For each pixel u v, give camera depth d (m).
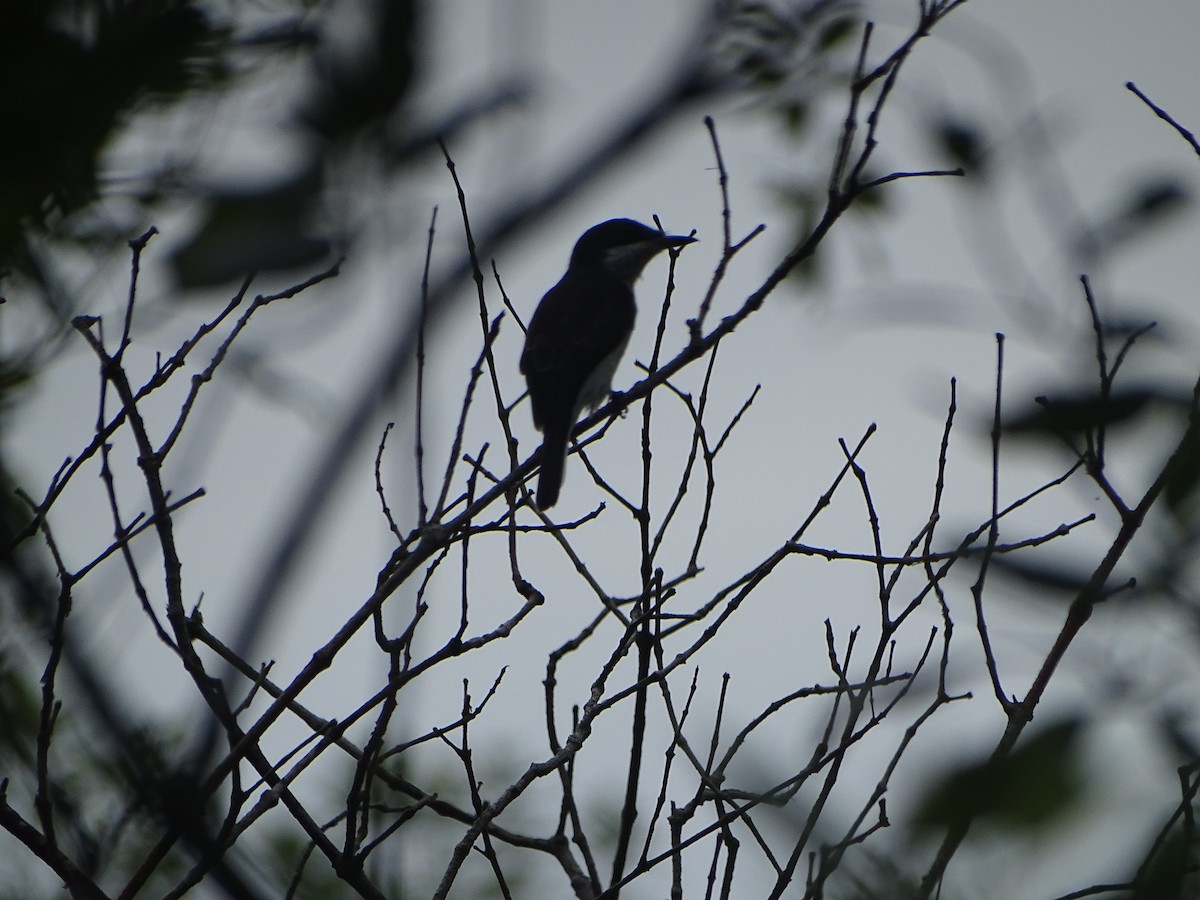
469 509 7.26
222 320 6.56
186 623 6.47
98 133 5.84
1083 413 3.70
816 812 4.31
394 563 6.96
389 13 6.48
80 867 6.19
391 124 6.52
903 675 5.81
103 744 6.47
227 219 6.07
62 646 6.00
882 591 6.51
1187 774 2.93
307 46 6.46
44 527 6.08
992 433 3.78
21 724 6.64
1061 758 2.89
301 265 5.97
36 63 5.71
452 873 6.27
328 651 6.37
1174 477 3.41
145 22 5.95
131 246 6.36
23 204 5.83
